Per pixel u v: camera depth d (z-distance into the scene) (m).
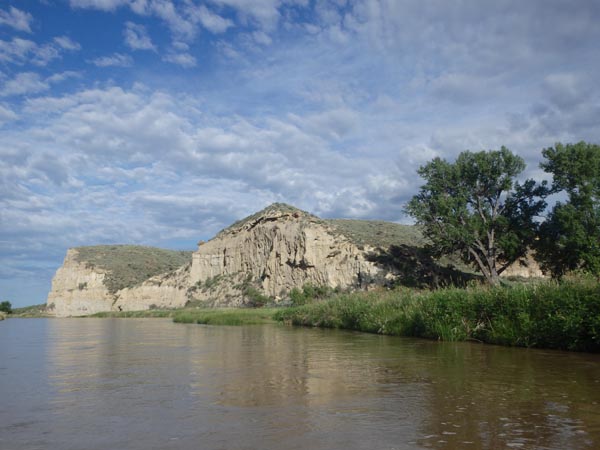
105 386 8.73
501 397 7.52
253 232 83.69
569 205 40.72
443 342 17.58
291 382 9.02
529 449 4.99
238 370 10.64
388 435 5.50
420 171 51.06
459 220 48.19
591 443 5.18
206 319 39.75
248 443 5.23
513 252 46.00
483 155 48.09
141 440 5.38
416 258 65.81
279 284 73.19
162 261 119.12
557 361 11.77
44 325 41.59
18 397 7.79
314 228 74.06
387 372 10.19
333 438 5.39
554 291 15.43
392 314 23.36
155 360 12.71
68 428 5.90
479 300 18.00
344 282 65.44
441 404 7.05
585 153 41.00
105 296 96.88
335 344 17.08
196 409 6.83
